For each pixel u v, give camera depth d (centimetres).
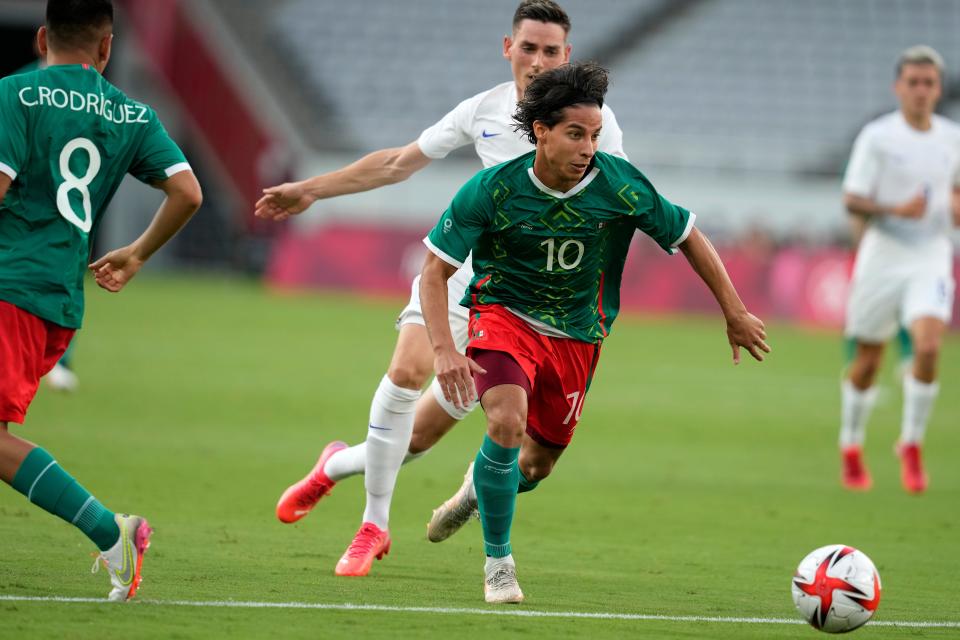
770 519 3009
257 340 6838
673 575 2311
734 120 11569
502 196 1970
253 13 11850
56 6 1872
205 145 11444
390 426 2203
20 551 2194
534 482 2280
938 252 3625
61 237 1839
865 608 1777
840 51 12119
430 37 12381
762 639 1784
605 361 6719
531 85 1931
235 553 2311
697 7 12362
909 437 3553
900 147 3628
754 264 9288
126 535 1803
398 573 2216
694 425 4731
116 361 5731
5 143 1783
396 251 10019
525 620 1836
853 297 3641
